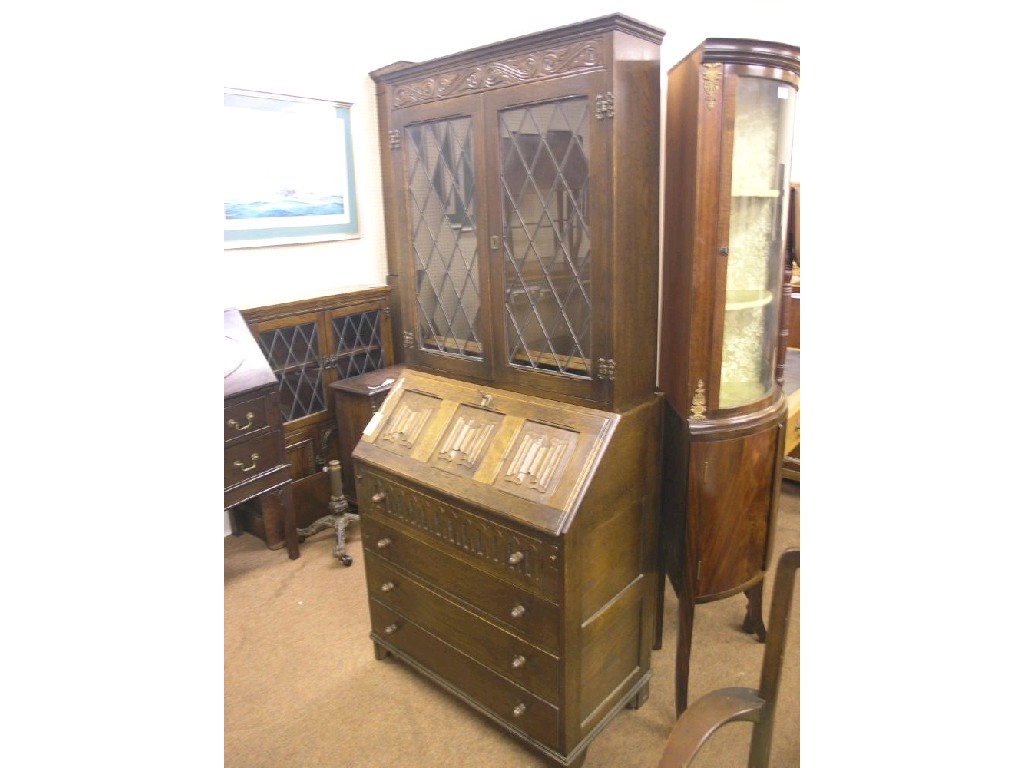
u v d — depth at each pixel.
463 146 1.77
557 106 1.55
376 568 2.10
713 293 1.65
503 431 1.76
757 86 1.64
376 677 2.13
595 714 1.75
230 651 2.26
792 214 1.94
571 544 1.53
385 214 3.34
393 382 2.97
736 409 1.75
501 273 1.76
